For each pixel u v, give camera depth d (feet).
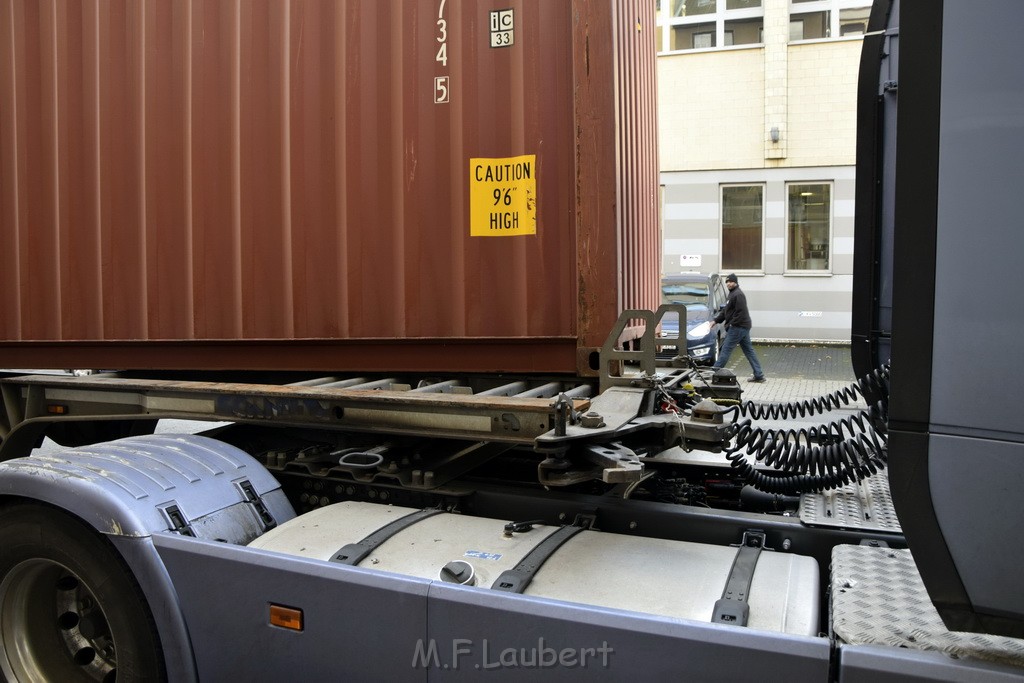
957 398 5.16
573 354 11.16
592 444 8.64
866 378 9.00
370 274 12.19
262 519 9.05
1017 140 4.91
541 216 11.16
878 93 9.66
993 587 5.11
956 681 5.03
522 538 8.18
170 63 13.50
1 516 8.55
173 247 13.61
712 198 63.21
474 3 11.36
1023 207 4.89
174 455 9.28
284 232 12.74
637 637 5.91
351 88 12.17
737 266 64.08
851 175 60.13
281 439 12.05
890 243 9.70
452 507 9.62
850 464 9.20
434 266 11.78
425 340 11.87
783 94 60.64
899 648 5.37
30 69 14.58
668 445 9.29
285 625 7.33
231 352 13.42
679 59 62.90
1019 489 4.98
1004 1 4.94
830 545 8.04
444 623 6.66
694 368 11.98
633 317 10.26
